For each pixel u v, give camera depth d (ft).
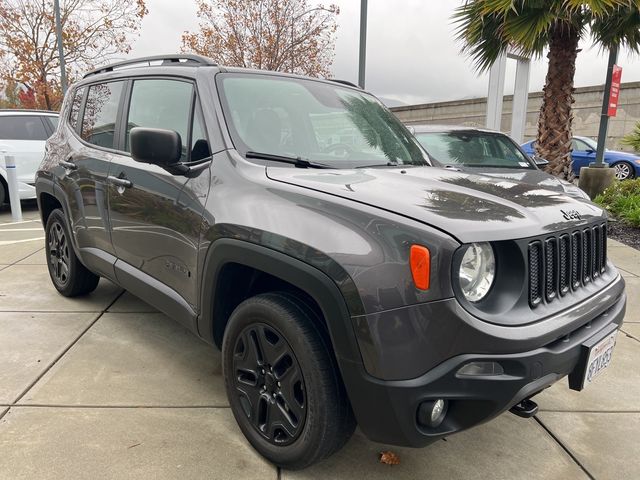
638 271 19.42
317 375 6.98
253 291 8.80
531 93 79.41
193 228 8.70
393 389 6.30
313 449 7.18
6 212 30.50
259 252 7.39
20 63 64.23
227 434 8.69
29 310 13.87
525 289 6.64
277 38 63.26
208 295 8.50
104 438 8.43
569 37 28.02
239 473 7.76
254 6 64.13
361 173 8.62
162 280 9.92
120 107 11.65
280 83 10.46
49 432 8.52
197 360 11.28
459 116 87.61
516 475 8.00
